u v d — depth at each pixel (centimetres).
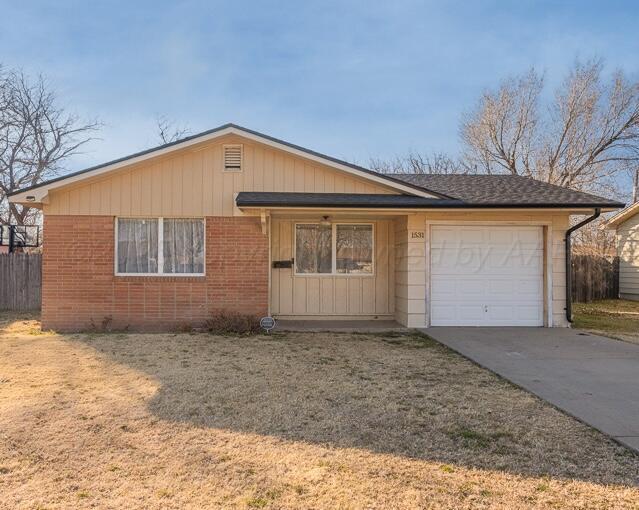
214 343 872
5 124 2314
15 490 334
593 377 647
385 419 481
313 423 468
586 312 1444
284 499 324
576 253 2008
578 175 2659
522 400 546
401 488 340
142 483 345
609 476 358
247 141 1035
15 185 2353
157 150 998
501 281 1088
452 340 912
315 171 1049
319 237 1177
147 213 1023
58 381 609
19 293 1462
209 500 322
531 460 386
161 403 524
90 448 405
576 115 2641
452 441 425
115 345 844
